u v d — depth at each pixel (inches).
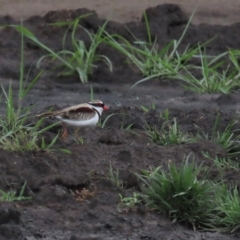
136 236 418.6
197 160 497.0
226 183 466.9
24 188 449.4
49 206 439.8
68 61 724.7
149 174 464.4
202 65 679.1
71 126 530.3
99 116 512.4
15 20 817.5
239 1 895.7
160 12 812.0
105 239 413.1
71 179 460.1
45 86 679.7
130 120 559.5
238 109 614.9
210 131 551.8
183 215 438.9
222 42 778.2
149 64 705.0
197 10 869.8
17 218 421.1
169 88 683.4
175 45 714.2
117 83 700.7
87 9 818.2
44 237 412.5
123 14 858.1
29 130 522.6
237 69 681.0
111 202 445.7
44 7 881.5
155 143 529.0
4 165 473.7
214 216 438.3
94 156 492.4
